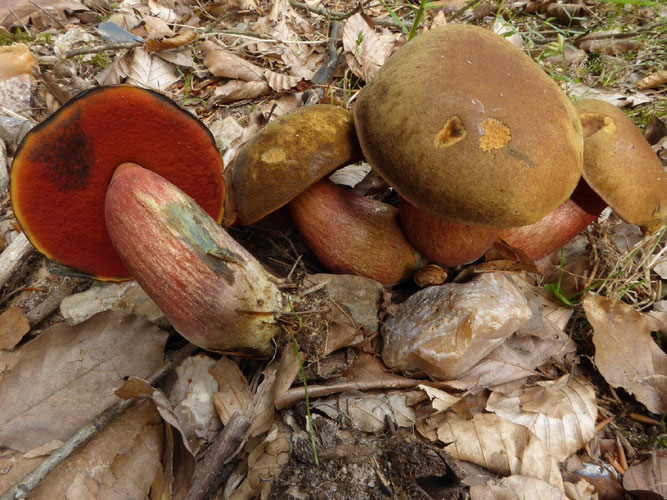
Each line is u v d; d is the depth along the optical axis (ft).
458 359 0.68
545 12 1.58
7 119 1.10
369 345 0.76
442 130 0.59
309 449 0.62
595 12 1.53
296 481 0.59
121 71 1.26
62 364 0.68
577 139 0.63
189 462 0.59
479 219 0.61
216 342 0.64
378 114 0.64
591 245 0.90
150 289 0.62
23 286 0.86
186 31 1.35
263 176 0.72
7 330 0.73
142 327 0.72
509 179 0.58
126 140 0.64
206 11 1.66
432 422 0.67
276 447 0.63
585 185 0.80
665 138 0.99
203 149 0.70
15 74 1.17
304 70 1.33
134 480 0.60
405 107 0.61
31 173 0.61
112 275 0.81
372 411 0.67
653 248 0.85
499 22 1.47
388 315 0.77
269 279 0.65
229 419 0.65
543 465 0.62
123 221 0.62
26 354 0.67
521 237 0.82
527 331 0.77
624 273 0.85
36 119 1.16
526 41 1.41
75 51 1.28
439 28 0.69
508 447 0.64
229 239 0.64
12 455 0.61
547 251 0.86
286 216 0.90
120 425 0.64
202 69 1.33
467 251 0.77
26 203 0.64
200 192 0.79
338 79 1.30
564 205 0.82
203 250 0.60
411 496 0.58
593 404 0.69
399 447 0.62
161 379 0.72
